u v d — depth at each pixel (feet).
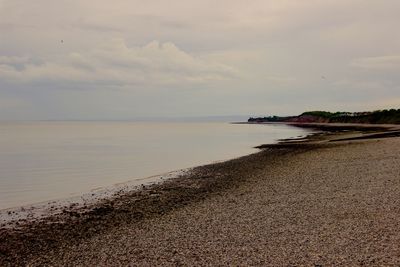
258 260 36.88
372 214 50.08
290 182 80.12
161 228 50.93
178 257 39.27
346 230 44.06
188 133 410.52
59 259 41.34
